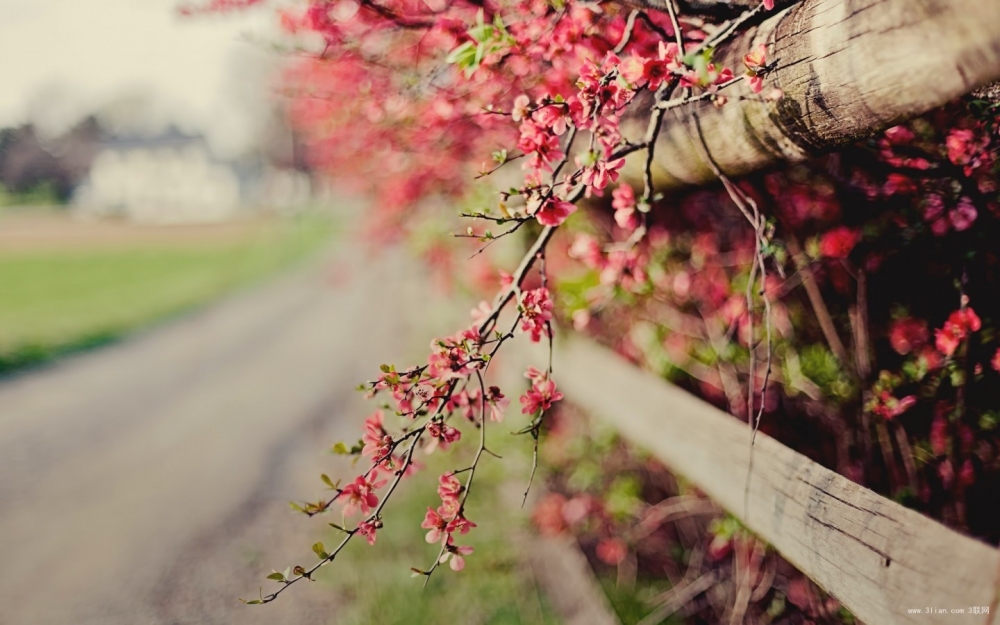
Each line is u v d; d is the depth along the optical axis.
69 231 35.66
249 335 10.72
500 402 1.56
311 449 5.30
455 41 1.80
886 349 2.33
